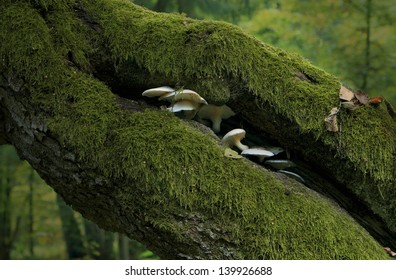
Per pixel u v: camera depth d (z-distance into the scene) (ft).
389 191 7.32
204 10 19.97
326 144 7.29
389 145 7.29
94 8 7.65
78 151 6.68
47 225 34.12
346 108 7.36
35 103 6.84
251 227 6.37
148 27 7.45
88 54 7.41
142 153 6.53
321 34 20.62
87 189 6.94
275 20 20.80
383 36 19.94
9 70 6.97
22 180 31.19
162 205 6.44
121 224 7.11
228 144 7.54
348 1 20.11
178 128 6.81
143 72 7.45
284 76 7.37
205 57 7.22
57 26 7.27
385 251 7.18
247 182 6.61
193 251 6.47
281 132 7.60
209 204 6.38
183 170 6.48
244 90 7.32
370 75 19.39
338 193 7.80
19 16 7.07
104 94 7.06
